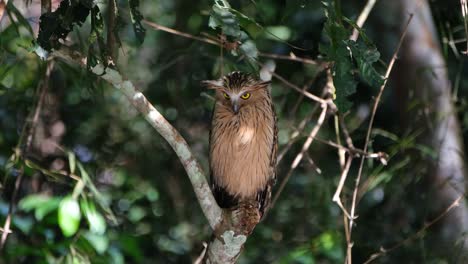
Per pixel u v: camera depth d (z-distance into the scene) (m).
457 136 12.64
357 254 13.28
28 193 13.11
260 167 10.24
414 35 12.94
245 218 8.57
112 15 8.03
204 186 8.44
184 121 14.64
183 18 14.23
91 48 7.79
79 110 14.34
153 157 15.05
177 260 14.66
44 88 11.26
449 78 13.89
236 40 9.37
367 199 13.80
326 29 8.02
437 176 12.50
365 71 7.98
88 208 11.03
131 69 15.05
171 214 14.85
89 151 14.64
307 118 11.63
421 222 12.72
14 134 13.07
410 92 12.55
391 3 13.13
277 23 12.51
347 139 10.97
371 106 12.98
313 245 13.50
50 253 11.35
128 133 15.09
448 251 12.21
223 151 10.20
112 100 15.30
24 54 12.29
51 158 13.80
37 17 11.69
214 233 8.68
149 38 15.02
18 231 12.16
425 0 13.07
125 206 14.68
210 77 13.73
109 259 11.83
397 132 13.30
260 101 10.17
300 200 14.77
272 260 14.29
